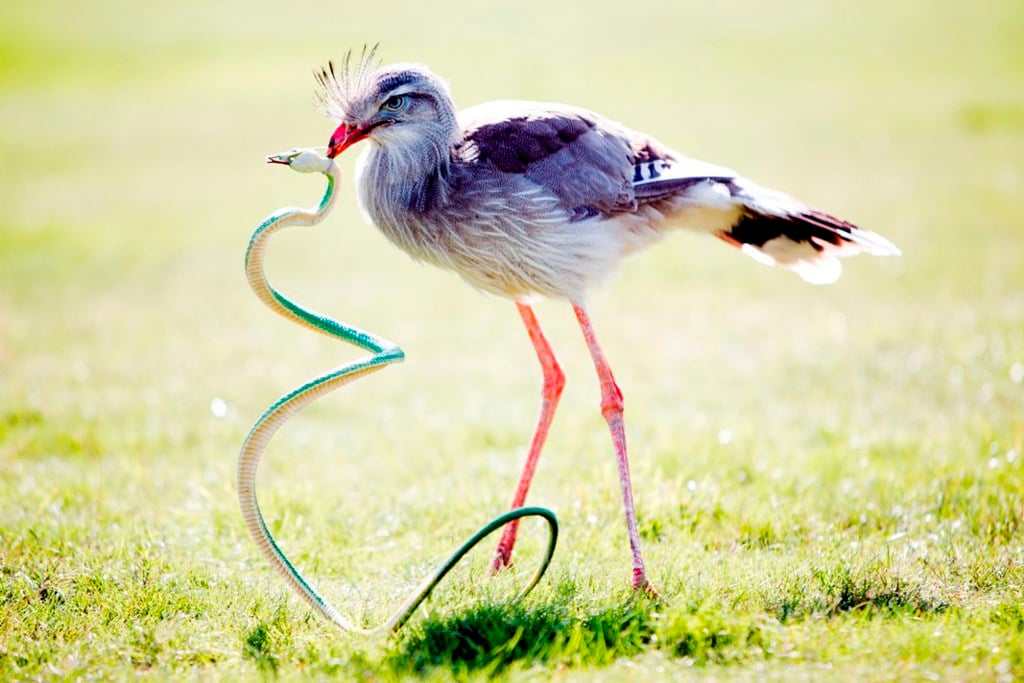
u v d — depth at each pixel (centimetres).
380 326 1755
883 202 2328
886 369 1382
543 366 949
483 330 1723
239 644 741
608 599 776
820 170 2623
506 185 870
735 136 2964
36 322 1772
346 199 2719
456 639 723
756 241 987
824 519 962
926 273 1853
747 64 3838
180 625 767
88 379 1470
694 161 955
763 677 650
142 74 4047
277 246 2319
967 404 1240
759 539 927
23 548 902
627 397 1374
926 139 2861
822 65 3797
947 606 761
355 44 4272
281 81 3775
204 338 1697
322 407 1383
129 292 1975
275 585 848
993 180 2467
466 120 916
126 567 860
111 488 1076
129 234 2389
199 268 2138
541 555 902
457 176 870
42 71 4162
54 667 706
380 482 1095
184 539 944
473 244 879
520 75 3594
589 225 892
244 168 2947
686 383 1423
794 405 1300
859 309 1700
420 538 954
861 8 4753
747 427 1212
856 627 723
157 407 1360
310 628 768
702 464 1086
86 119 3469
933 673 646
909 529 920
